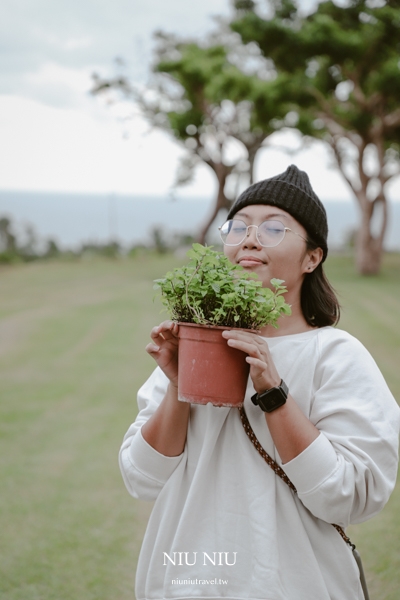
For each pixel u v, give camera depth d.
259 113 24.31
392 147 26.52
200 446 1.78
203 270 1.62
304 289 1.92
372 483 1.61
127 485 1.88
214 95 24.17
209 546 1.68
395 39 18.14
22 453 5.79
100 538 4.11
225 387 1.62
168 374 1.75
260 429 1.71
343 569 1.68
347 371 1.71
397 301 17.64
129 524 4.34
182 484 1.78
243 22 18.52
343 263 33.19
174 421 1.76
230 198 29.97
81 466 5.46
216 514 1.70
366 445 1.62
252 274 1.65
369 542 4.02
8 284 22.47
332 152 27.89
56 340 12.11
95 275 26.22
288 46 18.34
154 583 1.74
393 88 20.66
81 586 3.49
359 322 13.58
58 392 8.16
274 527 1.62
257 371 1.57
